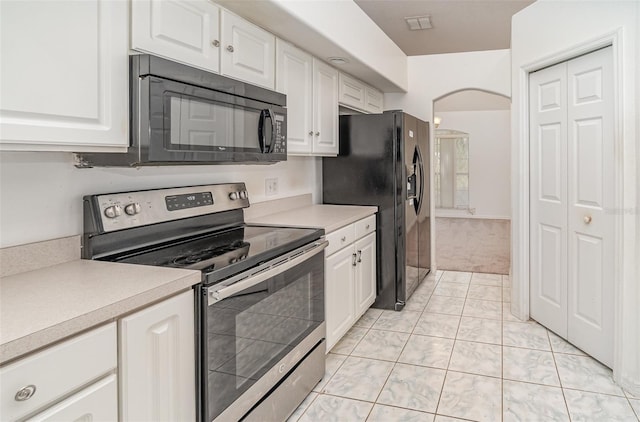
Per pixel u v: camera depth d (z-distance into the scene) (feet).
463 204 28.27
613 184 8.14
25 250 4.94
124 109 4.90
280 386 6.55
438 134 28.32
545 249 10.48
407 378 8.20
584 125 8.96
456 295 13.30
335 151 11.28
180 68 5.37
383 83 13.52
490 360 8.91
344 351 9.41
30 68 3.93
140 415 4.20
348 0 9.63
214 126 6.06
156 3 5.28
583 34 8.71
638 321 7.53
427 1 12.12
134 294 4.09
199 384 4.94
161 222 6.54
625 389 7.72
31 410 3.23
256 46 7.51
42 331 3.26
